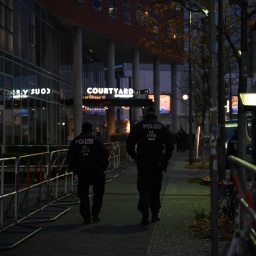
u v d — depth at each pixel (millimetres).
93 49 59188
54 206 14531
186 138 55625
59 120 44344
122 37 53031
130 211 14000
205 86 30672
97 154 12156
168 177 24172
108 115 56688
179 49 26938
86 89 53500
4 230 10953
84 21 46094
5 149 26031
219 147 15297
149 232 11062
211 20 7688
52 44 42625
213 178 7312
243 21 12023
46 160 15016
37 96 37688
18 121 33125
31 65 36312
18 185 12078
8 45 31516
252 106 8531
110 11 50844
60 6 42750
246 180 5516
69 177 17656
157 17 27312
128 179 23359
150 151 12000
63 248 9547
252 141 10023
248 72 10086
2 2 30531
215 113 7359
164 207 14492
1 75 30125
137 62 58656
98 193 12430
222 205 12461
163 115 93875
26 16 35500
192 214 13211
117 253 9148
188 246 9570
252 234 4914
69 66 48906
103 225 11906
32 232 10836
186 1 16922
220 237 10086
